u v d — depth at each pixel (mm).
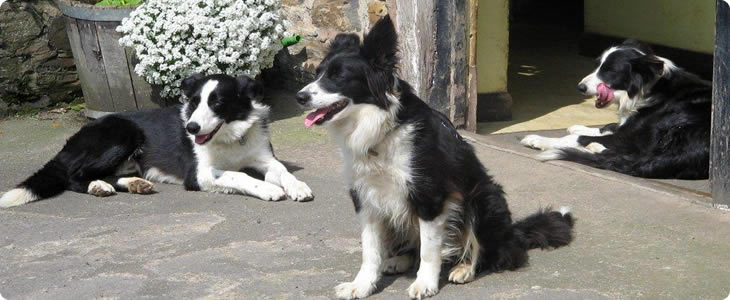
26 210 5211
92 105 7105
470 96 6523
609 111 7355
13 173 6055
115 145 5590
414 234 3941
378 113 3574
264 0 6934
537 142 6188
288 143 6387
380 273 3975
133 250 4465
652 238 4324
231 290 3900
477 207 3848
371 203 3766
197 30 6605
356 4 6926
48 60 7605
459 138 3857
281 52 7805
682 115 5727
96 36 6762
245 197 5312
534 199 5016
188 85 5539
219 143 5461
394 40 3600
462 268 3857
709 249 4156
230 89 5391
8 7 7348
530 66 9133
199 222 4863
